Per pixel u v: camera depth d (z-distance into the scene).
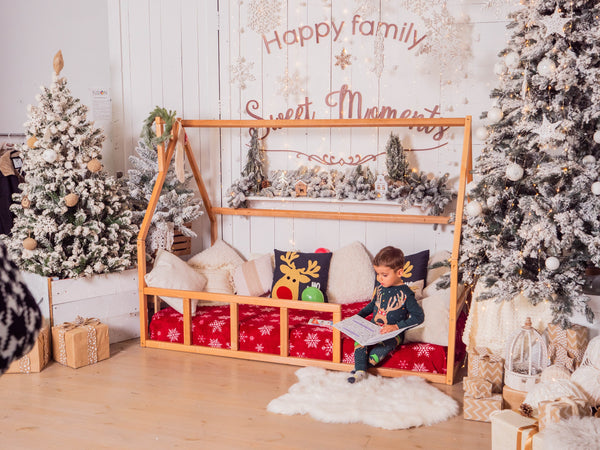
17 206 3.55
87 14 4.71
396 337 2.98
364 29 3.87
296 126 3.47
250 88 4.19
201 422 2.51
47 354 3.24
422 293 3.54
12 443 2.32
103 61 4.71
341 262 3.82
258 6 4.02
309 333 3.19
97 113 4.56
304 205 4.13
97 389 2.88
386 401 2.64
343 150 4.00
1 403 2.71
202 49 4.25
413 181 3.70
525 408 2.14
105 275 3.57
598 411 2.09
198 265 4.06
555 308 2.55
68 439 2.36
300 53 4.03
